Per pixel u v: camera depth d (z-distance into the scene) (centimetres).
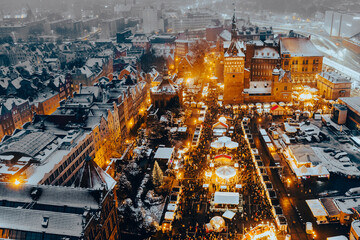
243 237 8825
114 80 18638
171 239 9038
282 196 10644
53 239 6831
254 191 10706
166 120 15962
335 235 8938
